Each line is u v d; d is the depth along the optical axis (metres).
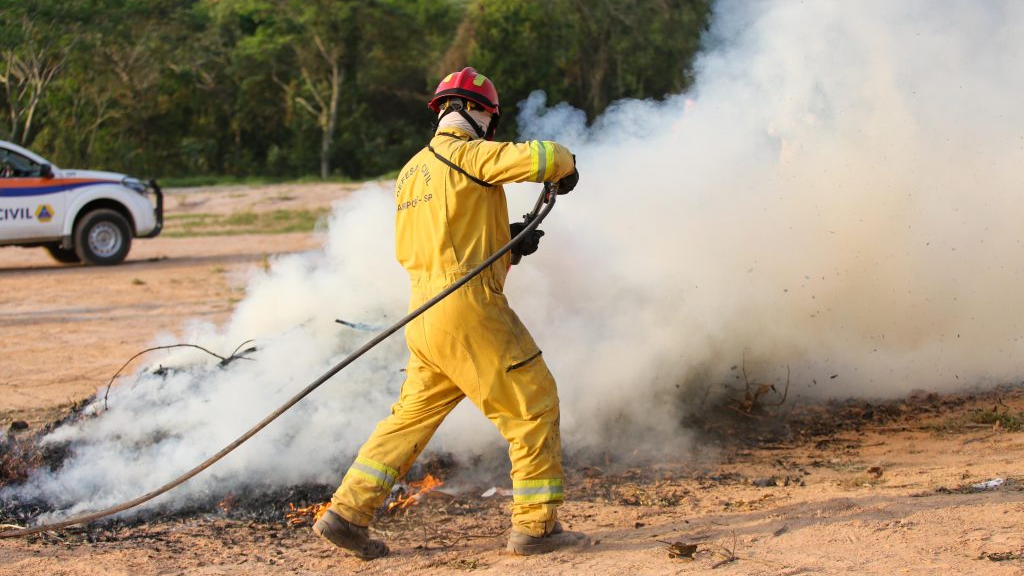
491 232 4.12
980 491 4.68
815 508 4.57
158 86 57.47
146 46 53.38
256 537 4.62
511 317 4.12
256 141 61.81
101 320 11.34
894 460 5.47
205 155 58.66
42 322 11.27
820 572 3.75
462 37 45.47
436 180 4.10
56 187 16.55
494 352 4.05
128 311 11.97
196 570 4.18
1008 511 4.25
